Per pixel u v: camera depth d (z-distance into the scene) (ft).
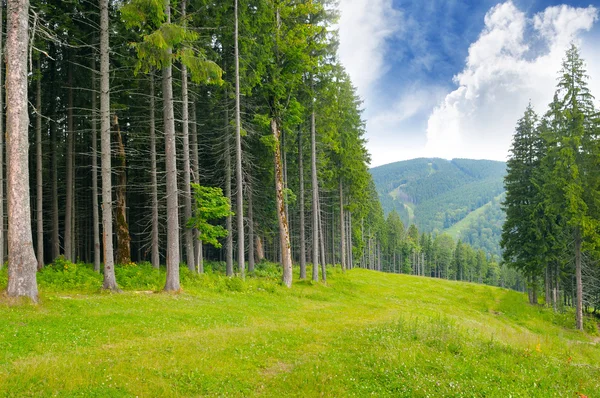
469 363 28.71
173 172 53.72
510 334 50.24
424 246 381.81
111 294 46.88
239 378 23.76
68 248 75.46
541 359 33.30
